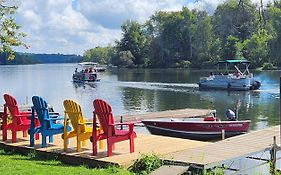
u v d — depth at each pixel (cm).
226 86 5269
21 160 1122
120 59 11756
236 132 2175
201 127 2116
